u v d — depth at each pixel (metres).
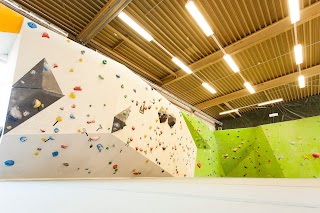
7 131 2.03
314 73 6.10
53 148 2.39
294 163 5.71
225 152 6.95
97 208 0.73
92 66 2.82
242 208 0.64
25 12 3.57
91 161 2.83
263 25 4.66
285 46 5.35
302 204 0.69
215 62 5.59
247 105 9.21
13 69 2.14
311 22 4.52
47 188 1.36
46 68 2.33
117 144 3.12
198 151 6.01
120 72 3.27
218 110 9.73
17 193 1.13
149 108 3.94
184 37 4.97
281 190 1.19
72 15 4.12
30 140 2.19
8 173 2.11
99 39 4.89
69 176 2.66
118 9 3.92
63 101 2.45
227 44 5.24
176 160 4.78
